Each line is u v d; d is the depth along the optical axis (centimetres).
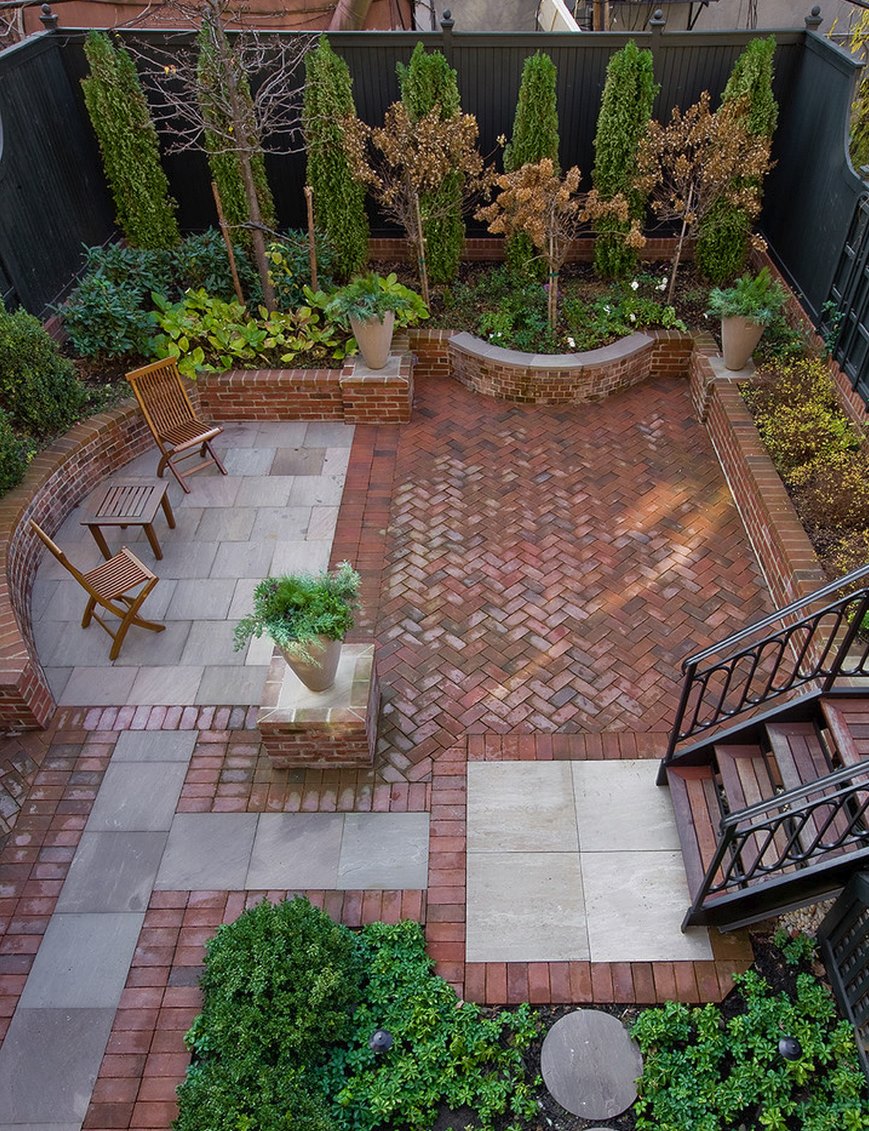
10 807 480
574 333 783
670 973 400
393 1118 357
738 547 620
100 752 506
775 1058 364
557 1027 384
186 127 858
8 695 494
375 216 907
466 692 526
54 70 787
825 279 712
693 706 514
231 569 618
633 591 588
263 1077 350
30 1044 388
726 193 759
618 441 725
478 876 438
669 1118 349
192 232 921
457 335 790
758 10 1133
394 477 695
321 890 435
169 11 945
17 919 431
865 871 356
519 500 667
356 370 735
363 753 479
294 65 743
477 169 764
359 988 392
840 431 612
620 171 779
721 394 689
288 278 808
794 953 400
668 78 808
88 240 855
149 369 654
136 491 611
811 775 414
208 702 531
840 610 400
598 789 473
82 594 607
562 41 784
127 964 413
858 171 655
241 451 730
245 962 381
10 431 623
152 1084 374
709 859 421
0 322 623
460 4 1209
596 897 428
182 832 464
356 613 577
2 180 696
